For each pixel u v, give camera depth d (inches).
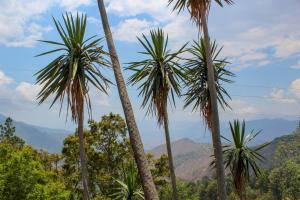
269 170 6176.2
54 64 669.3
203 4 758.5
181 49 809.5
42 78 666.8
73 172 1694.1
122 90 517.0
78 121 679.7
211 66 797.2
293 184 4852.4
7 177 817.5
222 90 919.0
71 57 639.8
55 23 667.4
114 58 532.1
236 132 953.5
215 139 792.3
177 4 787.4
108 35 538.9
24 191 832.9
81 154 689.0
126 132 1733.5
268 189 5457.7
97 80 674.8
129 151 1722.4
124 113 510.9
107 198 1539.1
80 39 674.8
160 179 1732.3
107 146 1697.8
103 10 548.7
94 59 677.9
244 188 957.8
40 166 1037.2
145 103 836.6
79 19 674.8
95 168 1672.0
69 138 1706.4
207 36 789.9
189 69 917.8
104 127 1691.7
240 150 943.7
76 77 671.8
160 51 836.6
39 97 665.6
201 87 914.7
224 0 795.4
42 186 890.7
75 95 668.1
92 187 1652.3
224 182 783.7
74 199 1641.2
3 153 880.9
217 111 794.2
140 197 979.3
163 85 820.0
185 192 2851.9
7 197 816.9
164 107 836.0
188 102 917.2
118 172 1681.8
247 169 944.9
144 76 834.8
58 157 1732.3
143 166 493.4
